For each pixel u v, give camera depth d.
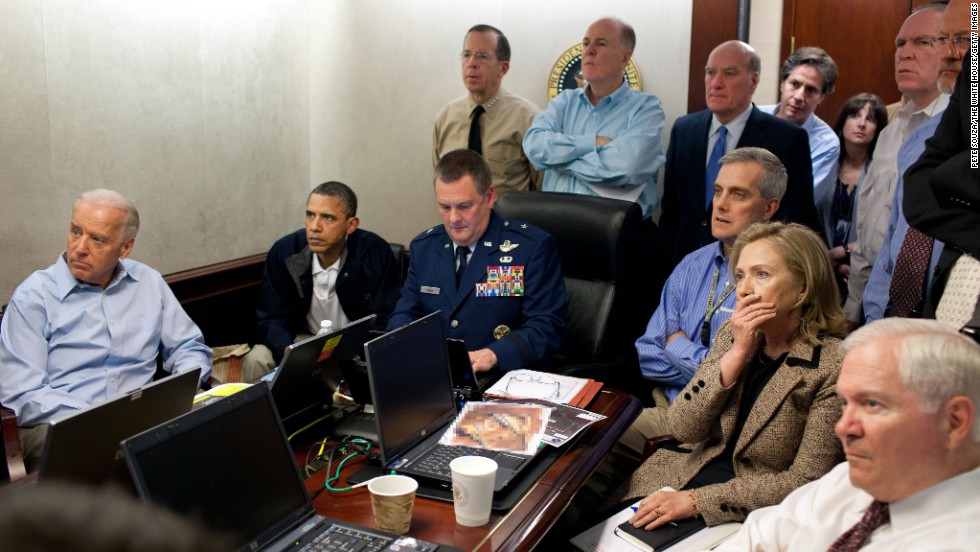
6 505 0.32
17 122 3.00
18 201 3.03
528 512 1.72
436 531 1.63
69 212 3.24
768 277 1.99
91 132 3.31
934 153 1.99
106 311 2.71
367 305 3.52
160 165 3.66
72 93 3.21
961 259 1.91
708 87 3.43
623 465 2.67
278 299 3.52
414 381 2.02
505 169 3.98
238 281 4.17
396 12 4.39
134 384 2.74
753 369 2.10
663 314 2.79
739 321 2.02
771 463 2.02
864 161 3.54
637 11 4.05
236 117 4.09
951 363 1.27
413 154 4.51
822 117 4.03
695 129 3.53
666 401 2.77
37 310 2.64
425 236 2.97
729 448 2.13
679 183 3.59
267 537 1.49
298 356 1.92
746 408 2.10
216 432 1.44
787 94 3.59
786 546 1.61
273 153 4.39
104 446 1.50
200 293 3.95
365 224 4.70
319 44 4.57
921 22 2.78
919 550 1.26
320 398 2.13
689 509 1.94
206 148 3.92
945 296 1.94
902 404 1.29
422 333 2.09
